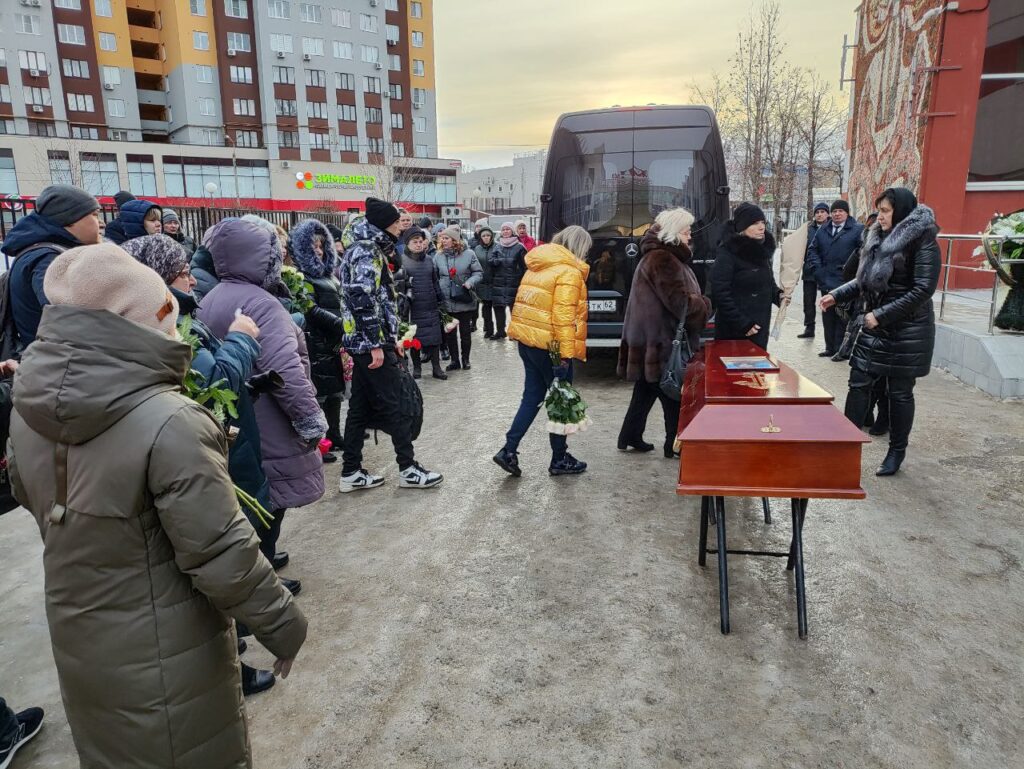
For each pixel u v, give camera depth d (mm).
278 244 3047
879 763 2113
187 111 56250
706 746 2207
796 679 2514
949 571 3256
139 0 56281
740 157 22938
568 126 7012
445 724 2348
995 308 6457
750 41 20016
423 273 7680
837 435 2574
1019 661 2588
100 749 1483
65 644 1449
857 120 13047
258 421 2990
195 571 1408
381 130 62062
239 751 1601
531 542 3691
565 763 2154
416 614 3027
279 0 55531
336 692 2529
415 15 63688
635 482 4512
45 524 1450
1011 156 11531
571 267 4316
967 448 4852
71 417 1323
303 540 3799
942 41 9391
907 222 4078
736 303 4582
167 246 2389
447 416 6367
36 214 2799
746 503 4141
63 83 52062
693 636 2803
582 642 2783
